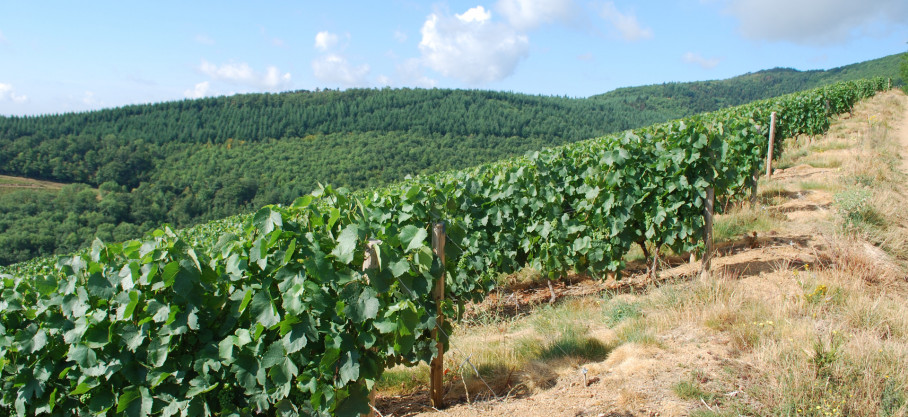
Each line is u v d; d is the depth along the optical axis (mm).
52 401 3080
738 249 6527
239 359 2795
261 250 2668
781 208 8016
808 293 4332
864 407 2713
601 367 3814
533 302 6637
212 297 2850
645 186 5824
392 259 2938
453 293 6242
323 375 2791
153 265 2730
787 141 15766
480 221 6582
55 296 3072
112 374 2941
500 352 4328
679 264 6707
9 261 61281
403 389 4133
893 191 7938
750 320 4027
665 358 3725
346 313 2773
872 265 5004
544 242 6453
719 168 5586
